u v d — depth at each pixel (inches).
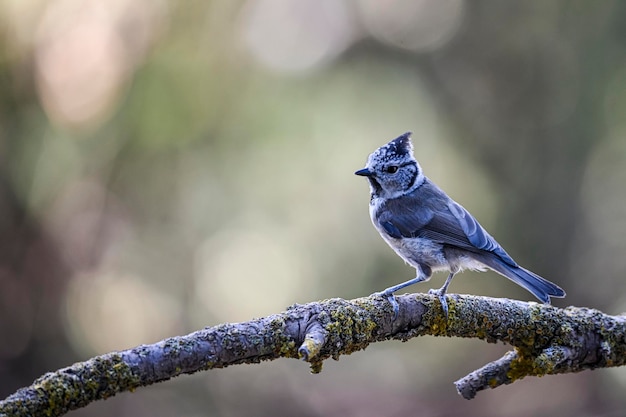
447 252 290.4
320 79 555.5
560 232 566.3
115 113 498.6
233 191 535.5
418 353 598.5
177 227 537.3
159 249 539.2
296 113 540.1
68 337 521.3
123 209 522.6
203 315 545.0
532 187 565.6
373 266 538.0
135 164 514.0
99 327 531.2
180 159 522.9
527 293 555.8
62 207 507.8
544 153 568.1
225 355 189.8
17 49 487.8
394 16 579.8
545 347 229.6
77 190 508.1
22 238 504.1
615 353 231.0
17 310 508.7
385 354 602.2
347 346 206.7
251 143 532.1
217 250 546.0
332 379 590.6
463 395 234.7
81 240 519.5
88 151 498.6
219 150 528.1
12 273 506.0
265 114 531.2
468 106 572.1
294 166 538.0
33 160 485.7
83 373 175.6
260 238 546.9
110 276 532.1
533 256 563.2
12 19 486.3
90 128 497.0
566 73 565.6
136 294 539.8
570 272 568.1
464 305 224.8
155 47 507.8
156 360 182.1
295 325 198.2
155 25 508.7
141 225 530.3
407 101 565.3
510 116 570.6
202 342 187.5
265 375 581.9
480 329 226.7
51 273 514.9
